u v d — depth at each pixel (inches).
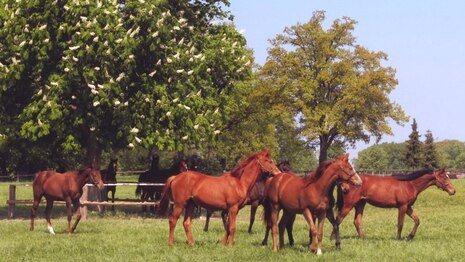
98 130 1214.9
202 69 1267.2
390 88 2805.1
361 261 636.7
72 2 1142.3
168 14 1190.9
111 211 1300.4
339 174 680.4
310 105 2810.0
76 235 871.1
